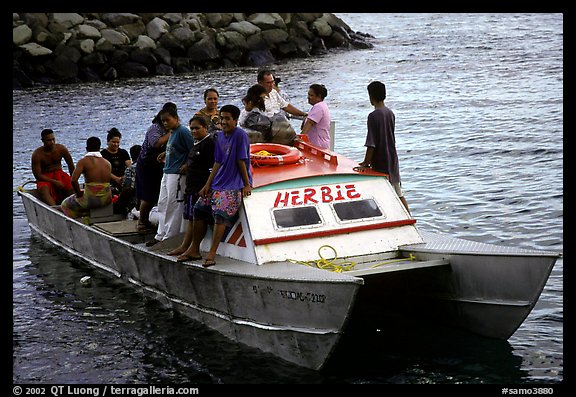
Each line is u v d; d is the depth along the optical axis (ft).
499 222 45.98
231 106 31.09
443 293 32.09
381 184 34.17
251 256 31.19
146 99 95.96
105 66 115.96
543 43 129.39
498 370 29.19
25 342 32.73
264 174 33.60
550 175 55.42
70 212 44.39
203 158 33.06
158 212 36.40
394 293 34.19
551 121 72.84
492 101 84.89
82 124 81.20
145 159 38.27
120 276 39.40
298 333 28.81
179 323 34.19
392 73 110.52
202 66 124.47
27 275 40.96
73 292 38.32
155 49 121.08
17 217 51.83
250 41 130.52
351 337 32.32
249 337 31.17
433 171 58.49
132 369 30.09
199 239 32.83
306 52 133.80
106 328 33.99
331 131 40.45
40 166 47.85
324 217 32.37
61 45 114.83
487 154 62.54
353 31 151.02
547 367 29.22
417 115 79.77
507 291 29.76
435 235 34.71
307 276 27.96
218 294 31.89
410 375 29.01
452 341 31.60
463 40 139.95
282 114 38.52
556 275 37.42
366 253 32.04
